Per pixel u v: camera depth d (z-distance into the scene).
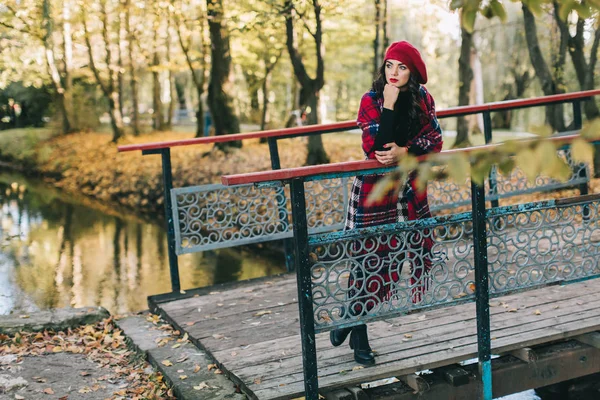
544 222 3.41
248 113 29.31
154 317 4.52
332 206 5.12
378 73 3.12
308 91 14.08
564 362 3.62
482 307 3.29
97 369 3.85
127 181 17.56
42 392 3.53
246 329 4.04
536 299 4.25
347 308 3.07
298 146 17.17
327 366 3.32
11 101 31.80
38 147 25.73
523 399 4.59
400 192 3.16
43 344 4.21
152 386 3.55
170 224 4.79
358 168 2.91
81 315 4.62
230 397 3.23
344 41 18.50
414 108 3.05
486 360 3.34
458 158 1.33
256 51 19.58
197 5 16.72
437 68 25.44
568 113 12.84
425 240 3.20
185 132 27.69
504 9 1.56
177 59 23.84
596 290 4.38
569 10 1.55
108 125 32.00
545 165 1.21
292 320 4.16
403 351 3.46
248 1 13.27
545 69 10.55
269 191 5.03
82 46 28.86
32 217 14.52
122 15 23.14
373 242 3.08
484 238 3.24
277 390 3.14
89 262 10.27
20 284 8.95
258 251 11.02
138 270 9.80
